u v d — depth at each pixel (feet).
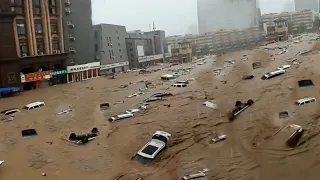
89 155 107.86
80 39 313.94
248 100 143.23
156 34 504.02
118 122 140.05
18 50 249.34
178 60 453.17
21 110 180.04
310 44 333.01
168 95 181.68
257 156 94.38
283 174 83.05
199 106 150.51
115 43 390.21
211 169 90.43
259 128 114.01
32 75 255.09
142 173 92.48
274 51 311.88
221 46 533.55
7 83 237.66
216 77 224.74
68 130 136.67
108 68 375.04
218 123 125.08
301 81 157.58
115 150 110.32
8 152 114.32
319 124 108.06
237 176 85.10
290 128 107.86
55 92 236.43
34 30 259.39
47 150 114.42
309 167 84.02
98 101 191.31
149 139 116.47
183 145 108.88
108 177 91.76
